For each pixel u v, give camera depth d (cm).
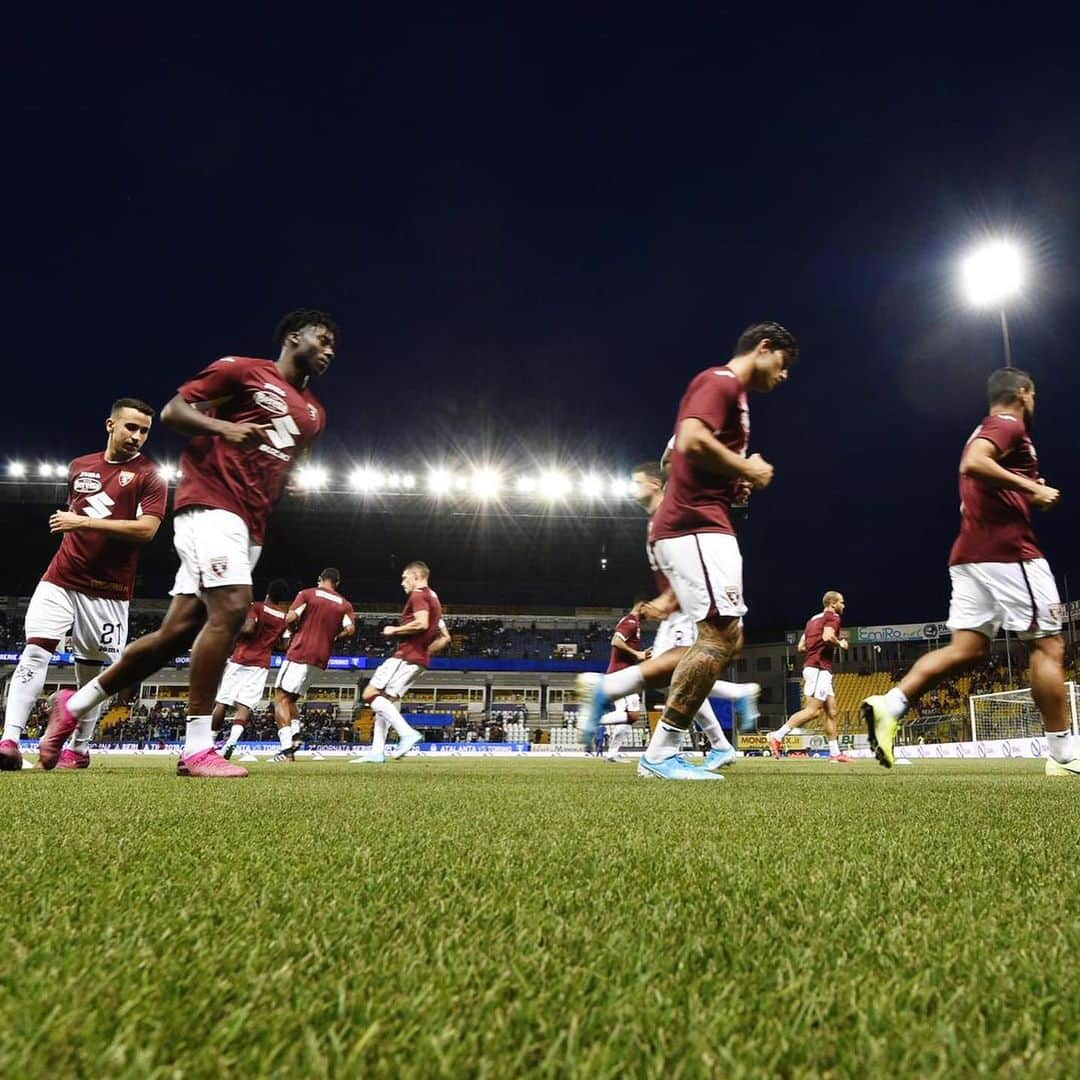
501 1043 64
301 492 507
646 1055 62
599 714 558
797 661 4684
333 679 3881
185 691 3719
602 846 171
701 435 424
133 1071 56
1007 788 366
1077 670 3388
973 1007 73
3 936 94
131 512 610
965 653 510
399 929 100
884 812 247
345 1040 65
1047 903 120
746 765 963
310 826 203
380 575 4462
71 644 605
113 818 217
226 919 104
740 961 88
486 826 206
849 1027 68
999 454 502
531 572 4431
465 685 4053
